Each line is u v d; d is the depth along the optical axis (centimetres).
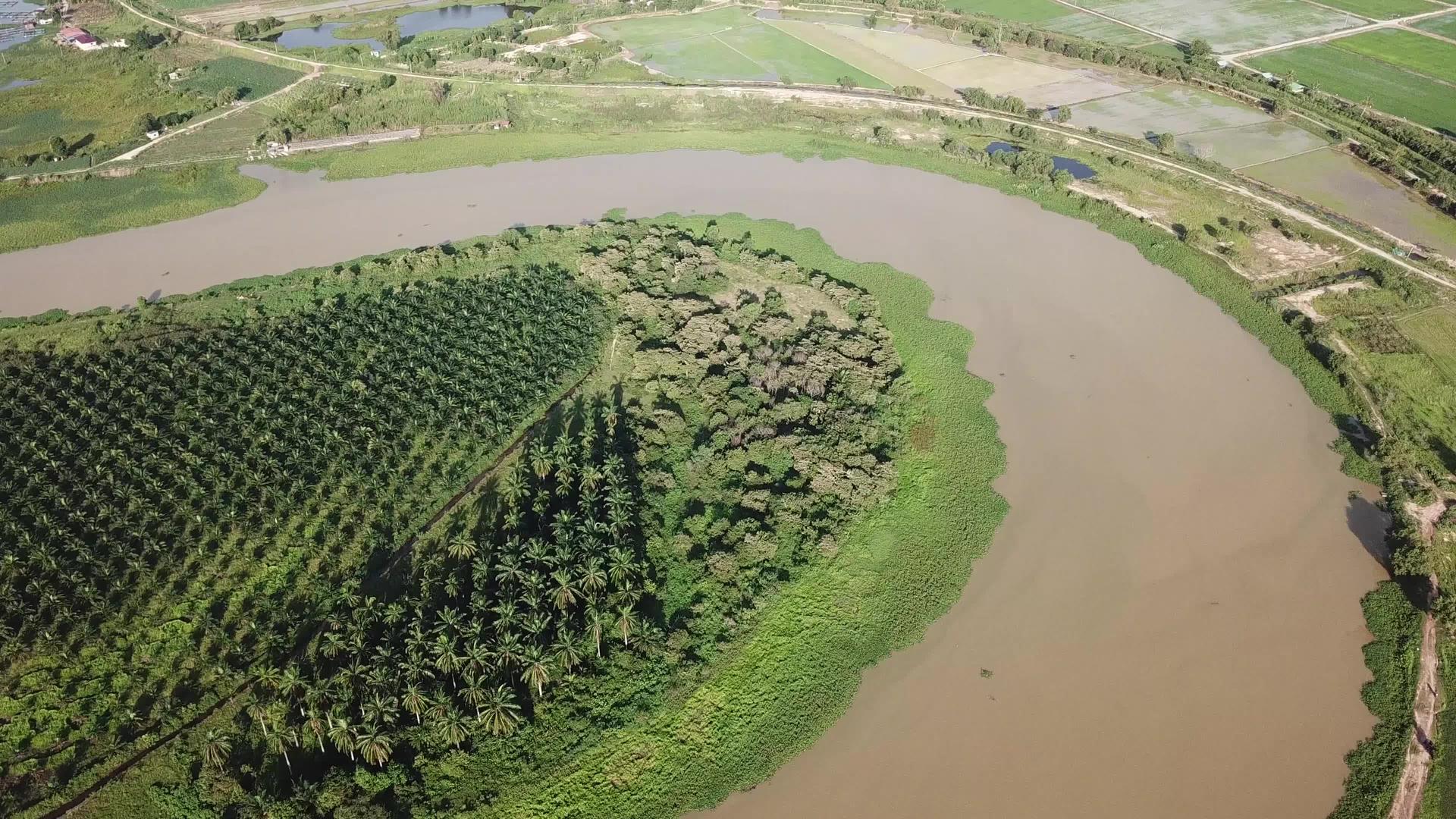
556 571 10112
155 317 15400
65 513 11262
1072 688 9825
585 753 9100
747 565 11031
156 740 9169
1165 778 8956
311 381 13488
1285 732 9362
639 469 12425
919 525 11756
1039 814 8675
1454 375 14138
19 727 9231
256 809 8481
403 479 12156
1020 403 13838
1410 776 8925
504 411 13275
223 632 10138
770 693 9744
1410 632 10269
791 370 13950
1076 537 11619
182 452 12144
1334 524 11750
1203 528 11719
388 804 8544
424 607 10156
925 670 10025
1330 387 14012
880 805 8756
